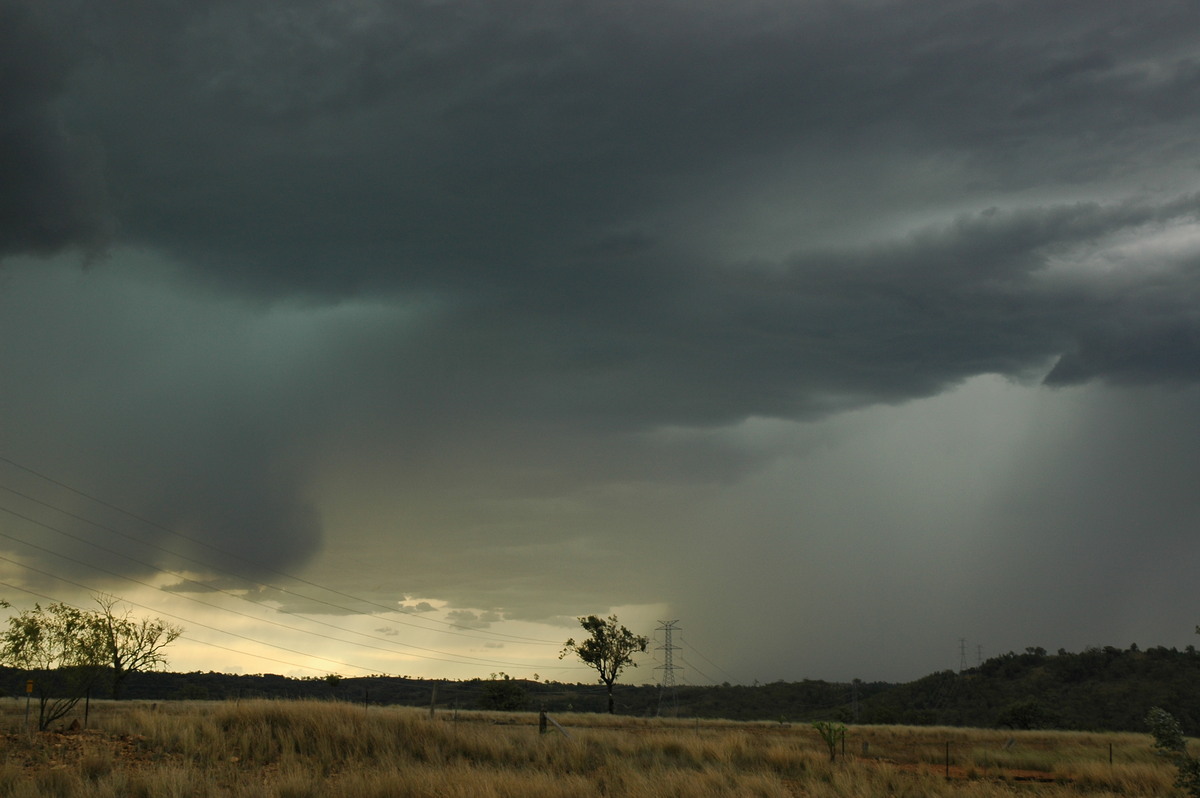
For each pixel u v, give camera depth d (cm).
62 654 2766
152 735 2589
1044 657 13875
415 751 2770
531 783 2019
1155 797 2620
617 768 2530
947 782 2622
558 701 14650
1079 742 5472
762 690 15900
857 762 3184
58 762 2122
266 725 2739
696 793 2105
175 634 3027
